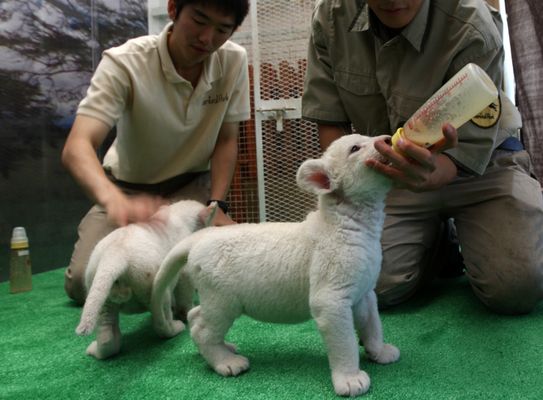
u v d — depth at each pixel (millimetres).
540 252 1336
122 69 1618
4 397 981
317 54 1668
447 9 1380
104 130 1519
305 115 1711
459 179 1531
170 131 1766
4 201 2359
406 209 1594
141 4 3045
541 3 2354
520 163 1600
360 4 1475
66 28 2609
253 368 1064
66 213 2693
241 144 2650
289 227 1062
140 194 1878
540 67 2377
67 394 982
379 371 1010
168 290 1260
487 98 896
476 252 1440
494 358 1057
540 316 1349
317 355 1134
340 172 975
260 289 1022
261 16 2541
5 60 2322
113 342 1168
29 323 1559
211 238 1078
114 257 1098
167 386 992
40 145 2521
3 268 2363
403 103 1451
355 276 936
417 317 1408
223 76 1843
